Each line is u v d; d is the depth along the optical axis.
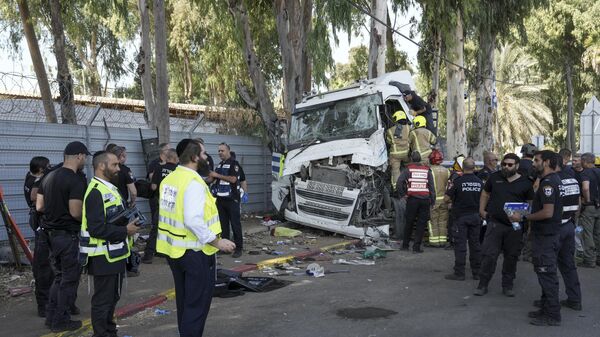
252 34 19.11
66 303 5.64
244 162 15.79
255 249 10.91
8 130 9.70
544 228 6.18
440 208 11.54
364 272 9.03
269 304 6.96
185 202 4.58
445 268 9.38
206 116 16.20
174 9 30.45
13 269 8.49
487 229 7.41
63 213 5.51
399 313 6.52
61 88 11.99
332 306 6.83
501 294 7.52
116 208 5.07
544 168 6.27
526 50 38.31
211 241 4.58
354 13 20.55
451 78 22.25
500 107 40.41
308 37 17.20
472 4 20.00
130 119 15.59
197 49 31.34
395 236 12.16
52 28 15.59
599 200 9.52
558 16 32.38
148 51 15.16
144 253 9.45
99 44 28.52
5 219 8.33
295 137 13.16
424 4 20.98
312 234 12.81
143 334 5.83
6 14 17.72
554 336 5.64
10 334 5.70
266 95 15.82
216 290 7.37
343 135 12.23
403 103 12.91
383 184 12.09
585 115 16.12
